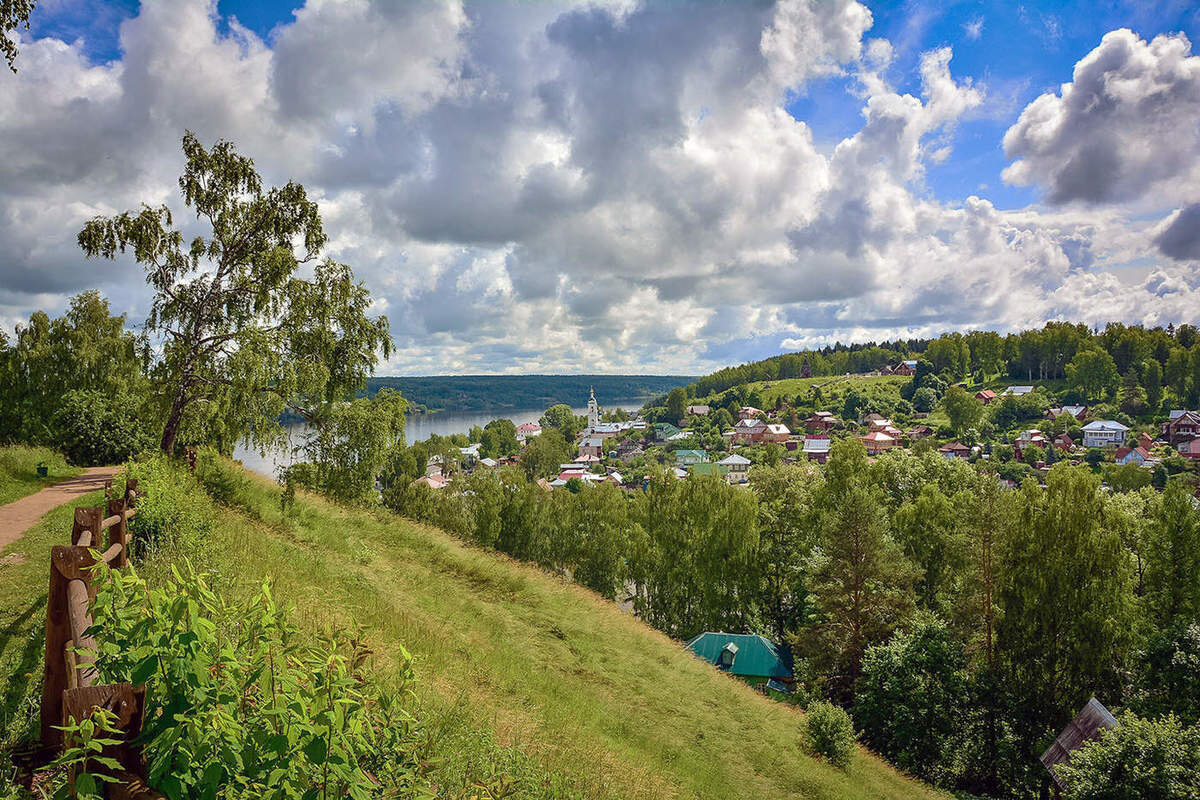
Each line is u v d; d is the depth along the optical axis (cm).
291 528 1836
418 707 786
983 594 3328
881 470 5062
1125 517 3462
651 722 1591
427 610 1627
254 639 309
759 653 3934
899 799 1991
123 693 247
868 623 3444
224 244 2192
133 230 1994
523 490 5831
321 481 2145
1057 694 3023
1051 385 19700
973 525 3406
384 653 1064
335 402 2205
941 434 17388
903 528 4119
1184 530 3297
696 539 4847
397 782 327
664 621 5025
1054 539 3039
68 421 2712
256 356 2008
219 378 2091
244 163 2198
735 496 4653
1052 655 2989
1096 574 2991
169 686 262
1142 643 2991
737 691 2156
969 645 3241
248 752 247
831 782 1752
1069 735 2456
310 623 959
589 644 1953
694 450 19588
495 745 858
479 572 2167
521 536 5756
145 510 1008
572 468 18338
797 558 4553
